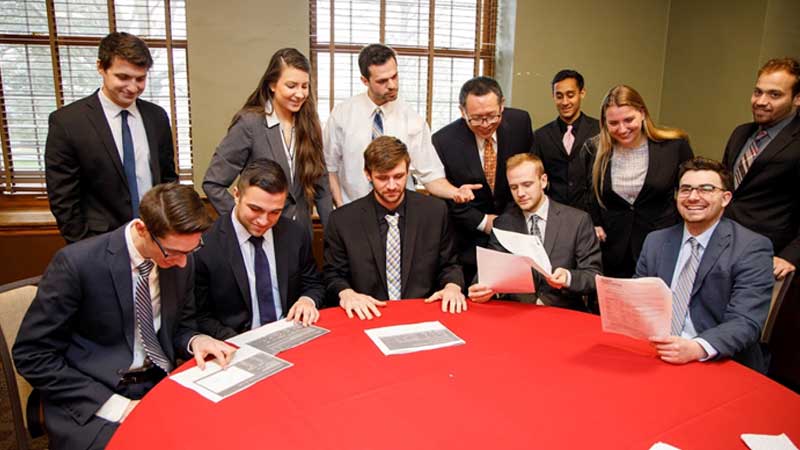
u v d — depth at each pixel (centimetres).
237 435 108
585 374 135
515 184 206
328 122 262
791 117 215
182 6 325
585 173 273
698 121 353
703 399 123
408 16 356
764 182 217
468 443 106
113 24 320
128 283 145
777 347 272
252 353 147
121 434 108
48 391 136
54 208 208
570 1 356
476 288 184
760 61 308
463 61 373
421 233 210
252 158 224
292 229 198
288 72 214
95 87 328
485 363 141
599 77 373
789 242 218
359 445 105
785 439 107
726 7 327
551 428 111
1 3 312
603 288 144
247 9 320
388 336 158
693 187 170
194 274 170
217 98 326
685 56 361
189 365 141
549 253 208
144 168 227
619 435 109
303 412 117
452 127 263
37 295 139
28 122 326
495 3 368
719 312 170
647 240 194
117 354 148
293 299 198
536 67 360
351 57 353
